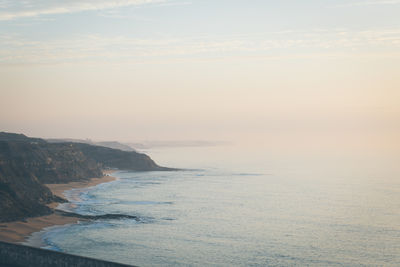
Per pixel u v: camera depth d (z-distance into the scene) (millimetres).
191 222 114438
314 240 95500
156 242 90875
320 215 128125
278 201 158750
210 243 91312
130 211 130250
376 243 93312
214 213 130000
